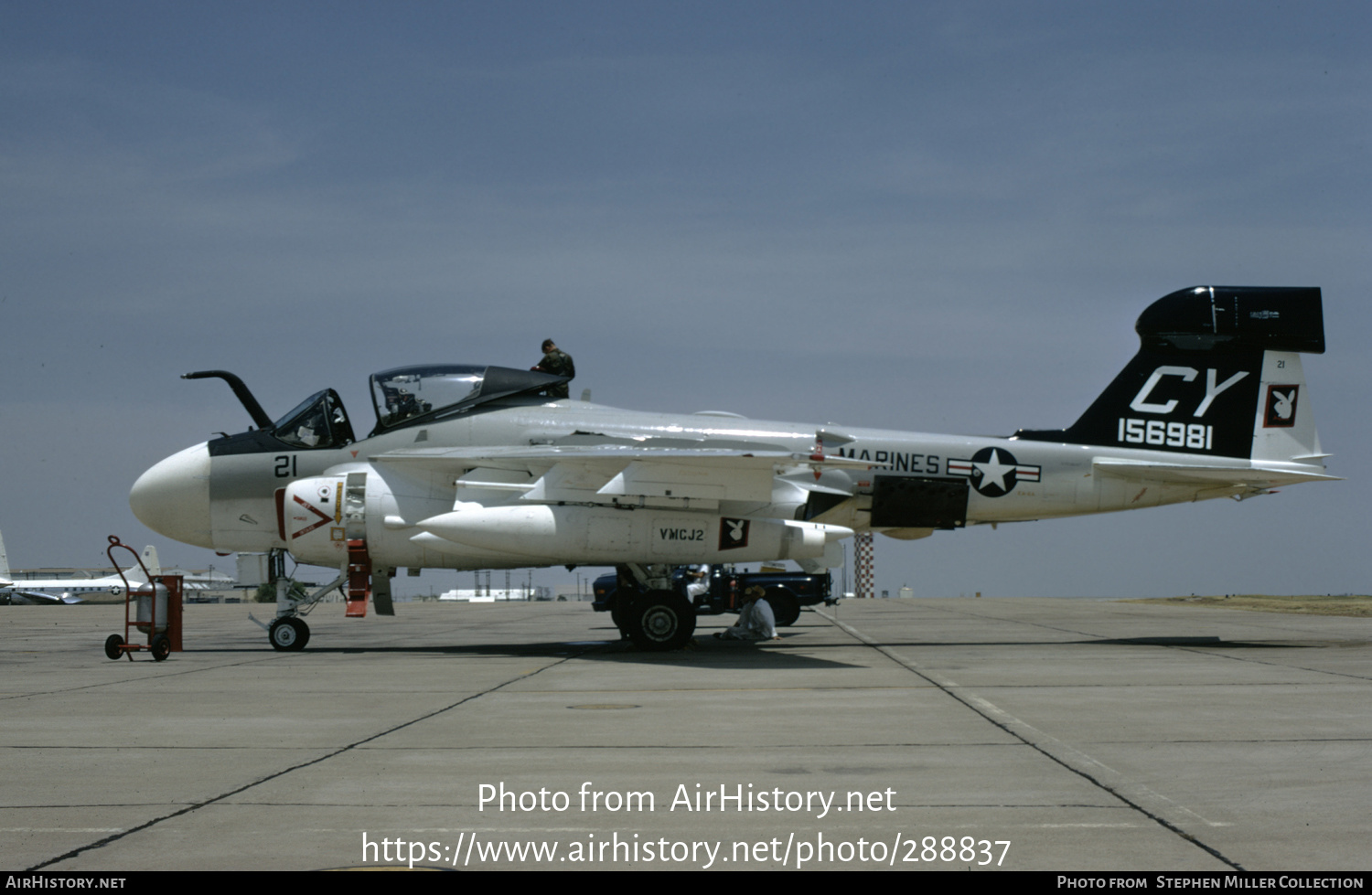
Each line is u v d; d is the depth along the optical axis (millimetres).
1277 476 14125
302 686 9633
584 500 13016
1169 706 7984
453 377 14328
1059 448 14680
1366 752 6039
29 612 39469
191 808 4828
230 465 14242
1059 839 4281
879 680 9906
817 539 13109
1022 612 27766
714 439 14055
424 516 13500
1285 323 14555
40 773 5598
